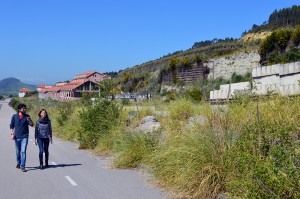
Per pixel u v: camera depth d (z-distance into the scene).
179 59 58.88
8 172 12.32
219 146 8.84
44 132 13.16
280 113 9.11
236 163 8.09
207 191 8.23
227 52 55.69
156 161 10.31
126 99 24.44
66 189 9.80
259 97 10.95
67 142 21.67
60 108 30.67
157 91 57.62
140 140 12.84
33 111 46.38
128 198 8.73
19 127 12.75
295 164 6.01
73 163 14.05
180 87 52.41
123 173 11.63
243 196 6.68
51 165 13.69
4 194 9.40
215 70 51.44
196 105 15.59
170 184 9.34
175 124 12.91
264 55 45.62
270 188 5.93
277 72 13.98
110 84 20.06
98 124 18.03
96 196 9.02
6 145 20.56
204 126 9.76
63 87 95.31
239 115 9.77
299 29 43.59
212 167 8.38
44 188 9.96
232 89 16.59
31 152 17.66
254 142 7.46
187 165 8.77
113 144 15.35
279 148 6.24
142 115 17.86
